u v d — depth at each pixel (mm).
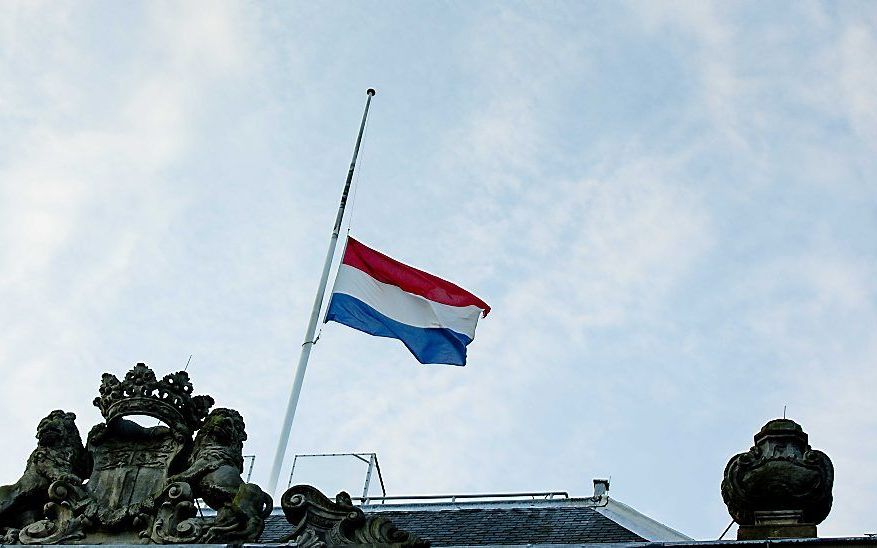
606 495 44094
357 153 51562
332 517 36469
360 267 48688
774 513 34719
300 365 45219
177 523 37438
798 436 35281
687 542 34250
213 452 38500
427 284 48906
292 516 36719
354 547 36031
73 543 37625
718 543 34062
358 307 48094
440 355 48344
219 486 37812
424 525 44000
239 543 36875
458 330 48500
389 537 36156
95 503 38188
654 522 42281
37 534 37844
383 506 45719
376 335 48000
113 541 37625
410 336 48250
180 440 39094
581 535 41844
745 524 35000
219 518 37156
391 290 48688
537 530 42656
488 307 49156
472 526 43500
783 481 34719
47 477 38656
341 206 49750
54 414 39562
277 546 36250
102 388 39906
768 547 33750
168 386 39750
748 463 35156
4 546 37625
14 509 38406
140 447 39281
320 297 47000
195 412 39969
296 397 44438
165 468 38656
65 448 39156
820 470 34781
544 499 44750
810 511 34812
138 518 37625
